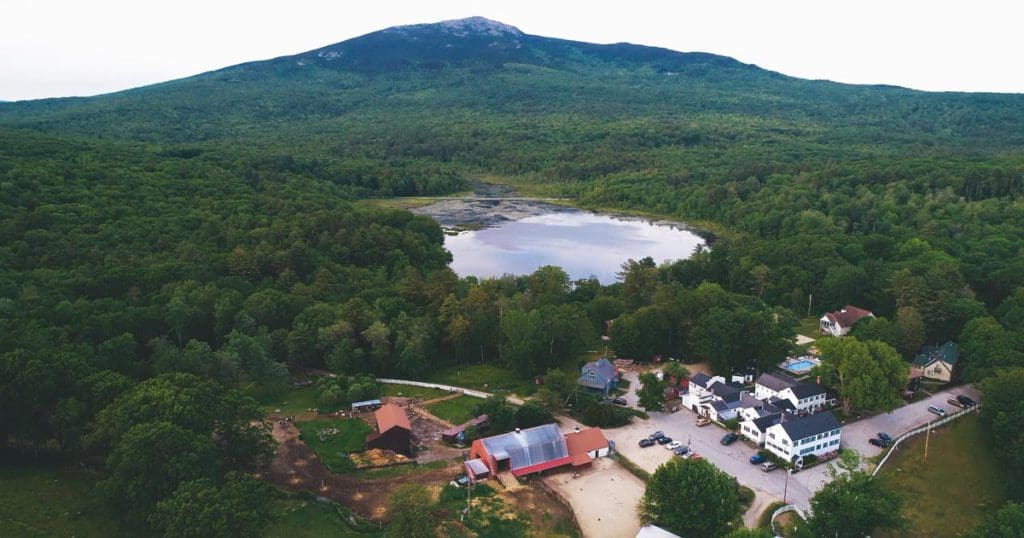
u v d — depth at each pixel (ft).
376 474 307.58
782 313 521.65
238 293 470.80
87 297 435.12
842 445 346.13
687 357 473.67
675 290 547.90
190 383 282.56
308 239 646.33
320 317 444.55
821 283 582.76
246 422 283.38
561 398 384.47
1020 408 324.39
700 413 384.88
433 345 454.81
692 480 264.72
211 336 433.89
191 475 234.17
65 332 365.20
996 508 304.30
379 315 462.19
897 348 441.68
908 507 301.84
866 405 362.53
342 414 372.17
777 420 349.82
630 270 607.78
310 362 441.68
